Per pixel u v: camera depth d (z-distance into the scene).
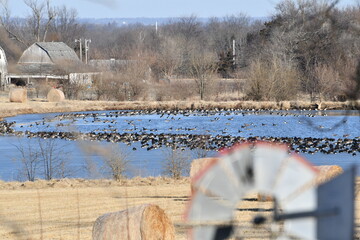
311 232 5.02
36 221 18.38
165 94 81.44
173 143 45.12
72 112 72.06
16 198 23.73
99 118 65.81
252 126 57.66
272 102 72.50
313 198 5.06
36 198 23.67
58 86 82.25
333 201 5.02
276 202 5.15
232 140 47.03
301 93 73.56
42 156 37.50
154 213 12.40
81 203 22.00
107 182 28.69
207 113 69.88
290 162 5.18
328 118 60.12
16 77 80.00
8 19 79.81
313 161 37.47
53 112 71.44
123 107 75.12
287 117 63.75
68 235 15.91
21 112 69.56
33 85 81.12
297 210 5.07
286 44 72.12
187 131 55.03
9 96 74.44
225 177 5.37
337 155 40.59
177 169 31.77
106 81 82.38
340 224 4.97
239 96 80.69
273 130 54.97
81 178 30.97
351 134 50.72
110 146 40.53
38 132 51.22
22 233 16.36
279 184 5.17
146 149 43.53
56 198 23.56
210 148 42.69
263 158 5.26
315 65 65.75
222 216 5.43
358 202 16.77
